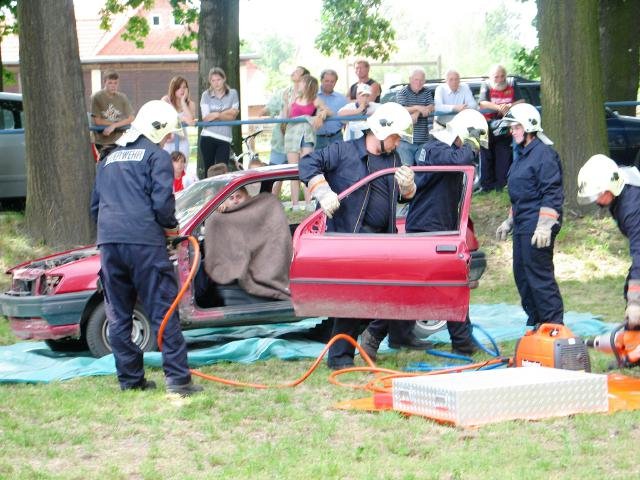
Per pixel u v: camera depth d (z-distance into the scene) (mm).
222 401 8359
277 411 7906
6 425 7715
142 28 33438
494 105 18516
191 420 7793
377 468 6316
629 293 7988
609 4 24188
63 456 6938
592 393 7516
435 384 7367
